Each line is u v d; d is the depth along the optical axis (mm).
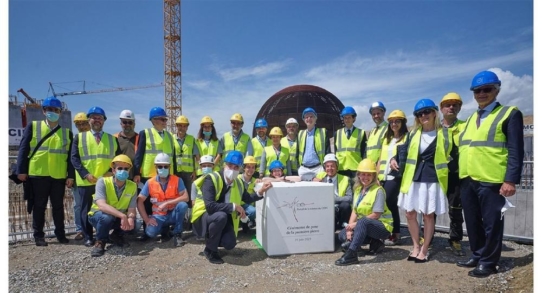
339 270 4426
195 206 5180
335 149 6777
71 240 6211
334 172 5969
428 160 4570
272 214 5055
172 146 6461
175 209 5668
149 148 6258
